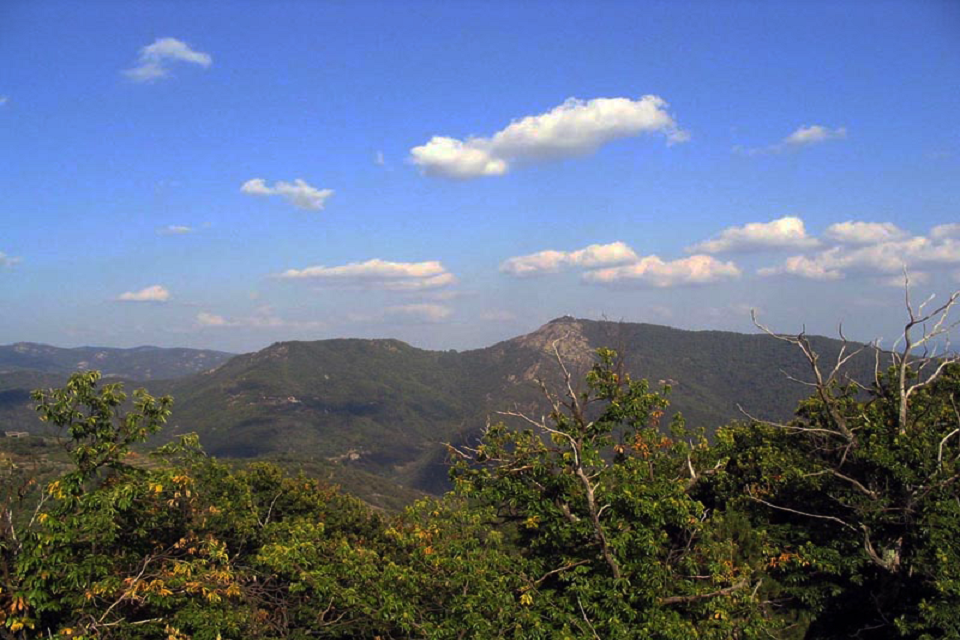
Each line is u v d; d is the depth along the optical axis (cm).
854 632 1526
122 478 1266
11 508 1165
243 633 1285
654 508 1269
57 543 1122
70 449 1250
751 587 1434
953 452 1580
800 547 1503
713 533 1451
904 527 1470
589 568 1247
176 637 1117
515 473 1439
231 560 1485
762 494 1788
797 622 1513
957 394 1789
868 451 1546
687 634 1129
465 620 1152
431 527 1385
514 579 1244
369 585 1288
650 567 1234
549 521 1370
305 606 1388
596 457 1366
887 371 1875
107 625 1098
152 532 1403
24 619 1070
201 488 1708
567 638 1085
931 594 1377
